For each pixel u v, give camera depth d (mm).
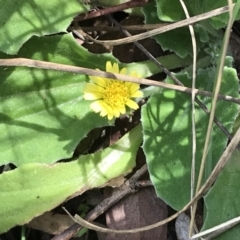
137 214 271
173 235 277
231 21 213
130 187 271
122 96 261
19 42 254
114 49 288
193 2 258
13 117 270
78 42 279
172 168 255
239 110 256
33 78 270
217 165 228
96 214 269
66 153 269
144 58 289
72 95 276
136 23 289
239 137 226
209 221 246
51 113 273
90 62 272
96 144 286
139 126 276
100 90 261
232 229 248
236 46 279
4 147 267
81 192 267
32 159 268
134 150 274
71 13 264
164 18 262
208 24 266
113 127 285
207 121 257
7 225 260
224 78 255
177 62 284
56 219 276
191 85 268
